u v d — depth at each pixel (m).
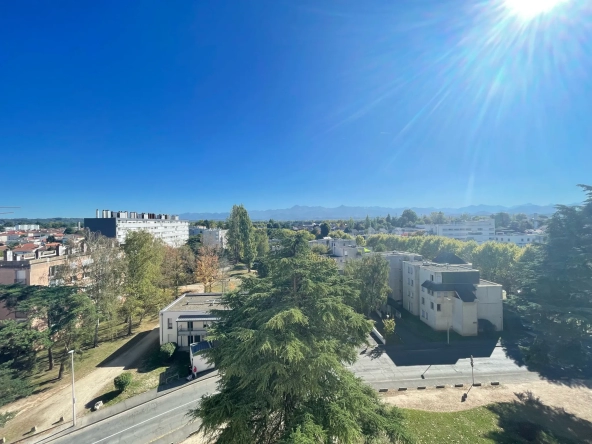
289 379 11.99
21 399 26.19
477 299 37.62
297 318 11.90
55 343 29.42
